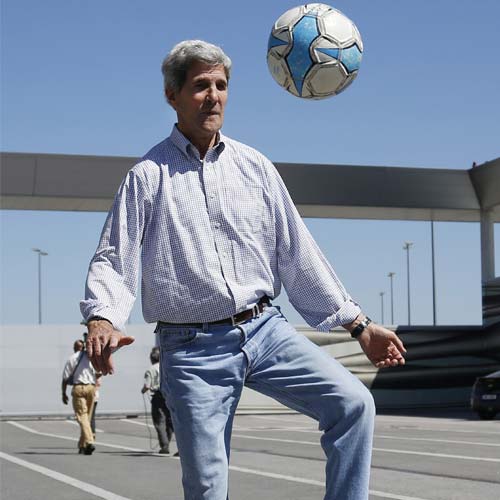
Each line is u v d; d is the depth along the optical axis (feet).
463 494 30.04
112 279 13.00
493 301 111.65
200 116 13.25
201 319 13.01
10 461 45.93
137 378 109.19
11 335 108.27
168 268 13.10
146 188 13.24
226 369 12.96
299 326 107.04
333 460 12.78
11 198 87.56
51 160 87.35
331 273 13.82
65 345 109.19
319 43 16.72
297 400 13.12
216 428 12.91
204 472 12.80
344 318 13.57
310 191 92.94
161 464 43.73
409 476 35.45
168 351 13.16
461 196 96.58
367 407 12.73
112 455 50.01
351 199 93.71
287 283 13.83
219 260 13.10
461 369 113.09
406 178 95.25
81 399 50.70
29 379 108.37
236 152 13.56
